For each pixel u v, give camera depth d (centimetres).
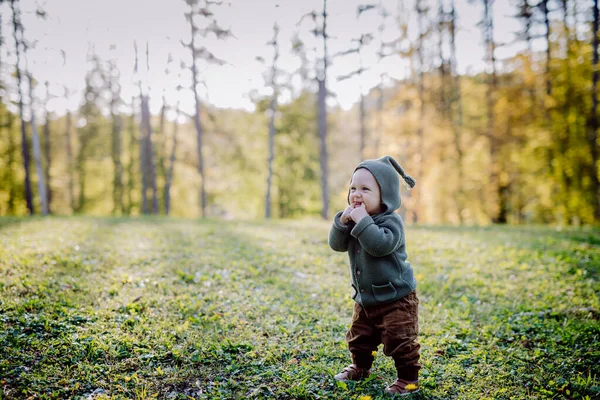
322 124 2000
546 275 661
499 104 1903
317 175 2923
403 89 2058
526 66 1839
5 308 427
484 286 627
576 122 1659
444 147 2022
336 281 637
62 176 3206
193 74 2167
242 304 509
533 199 2047
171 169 2745
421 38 2153
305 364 366
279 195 3017
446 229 1190
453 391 335
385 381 343
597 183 1634
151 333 406
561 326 470
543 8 1839
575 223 1844
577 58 1666
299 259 757
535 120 1778
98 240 816
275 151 2839
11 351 349
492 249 841
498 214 1983
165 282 566
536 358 397
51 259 630
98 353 362
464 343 426
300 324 463
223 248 806
